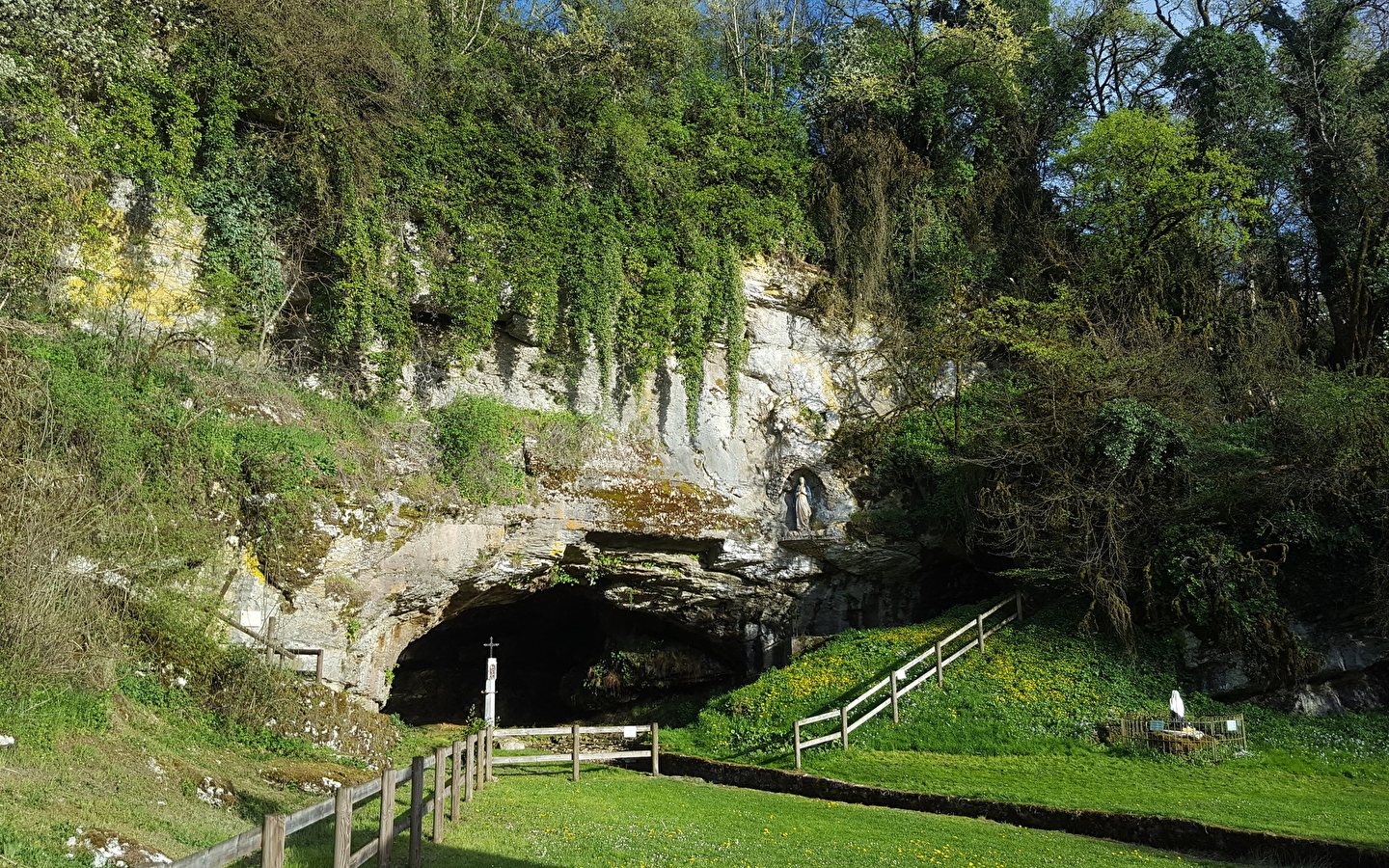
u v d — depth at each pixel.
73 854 7.87
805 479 26.25
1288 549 18.80
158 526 14.80
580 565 23.22
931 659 20.42
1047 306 24.59
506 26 25.92
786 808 13.80
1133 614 19.95
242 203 20.16
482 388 22.86
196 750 12.77
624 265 24.39
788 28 32.22
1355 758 16.05
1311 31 28.98
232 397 18.03
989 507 22.66
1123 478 20.91
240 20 19.75
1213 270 26.45
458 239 22.48
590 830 11.01
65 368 15.34
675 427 24.70
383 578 18.98
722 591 25.23
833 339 27.34
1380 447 18.83
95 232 17.97
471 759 12.47
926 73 30.22
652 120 25.95
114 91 18.45
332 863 8.56
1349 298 24.52
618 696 26.92
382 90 21.94
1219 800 13.70
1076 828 12.62
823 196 28.14
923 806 14.30
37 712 10.73
